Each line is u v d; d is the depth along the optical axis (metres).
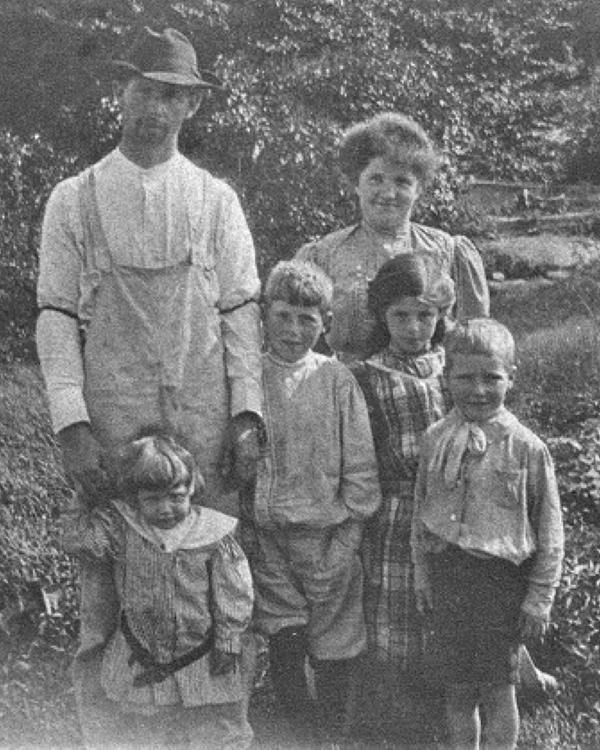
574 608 5.67
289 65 12.31
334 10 13.01
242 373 4.78
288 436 4.82
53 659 5.47
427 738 5.00
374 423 4.91
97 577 4.68
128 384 4.70
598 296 11.08
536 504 4.67
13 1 11.33
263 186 10.84
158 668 4.59
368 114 12.34
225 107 11.16
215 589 4.61
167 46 4.68
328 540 4.87
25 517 6.81
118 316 4.70
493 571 4.66
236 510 4.88
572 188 13.92
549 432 8.27
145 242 4.69
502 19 15.66
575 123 14.84
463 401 4.68
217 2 12.61
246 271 4.87
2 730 5.05
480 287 5.45
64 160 10.47
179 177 4.77
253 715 5.09
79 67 11.08
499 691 4.73
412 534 4.78
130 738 4.66
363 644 4.91
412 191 5.28
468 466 4.66
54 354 4.70
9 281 9.98
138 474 4.54
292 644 4.89
